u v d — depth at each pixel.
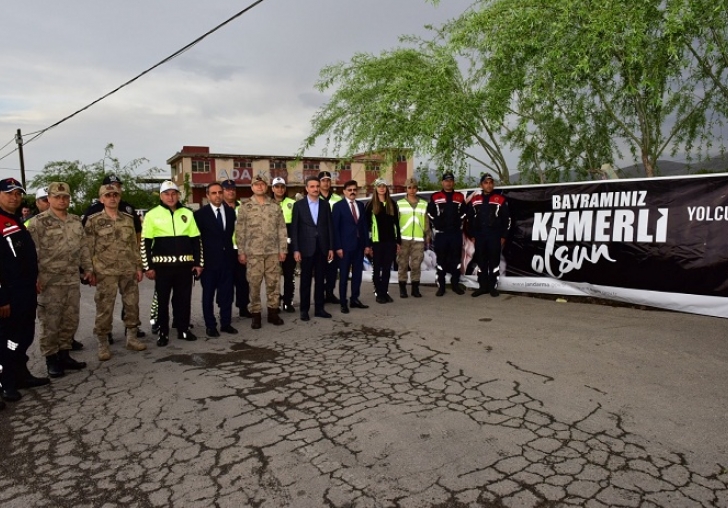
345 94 11.19
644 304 6.35
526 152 10.73
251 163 41.00
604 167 8.20
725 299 5.69
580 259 6.98
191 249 5.69
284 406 3.68
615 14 7.32
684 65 7.87
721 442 2.92
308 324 6.35
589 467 2.69
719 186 5.75
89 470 2.89
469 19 8.93
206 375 4.48
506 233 7.59
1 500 2.61
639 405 3.45
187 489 2.63
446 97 9.34
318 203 6.68
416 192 7.84
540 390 3.78
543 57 8.26
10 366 4.07
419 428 3.22
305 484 2.63
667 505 2.34
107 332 5.21
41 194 6.62
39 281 4.50
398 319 6.37
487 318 6.19
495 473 2.66
